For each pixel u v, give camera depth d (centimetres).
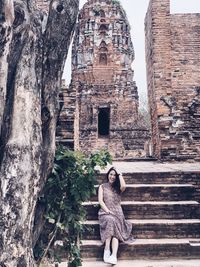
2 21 425
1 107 431
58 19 486
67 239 566
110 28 2272
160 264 599
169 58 1226
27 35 464
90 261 611
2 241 406
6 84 441
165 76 1220
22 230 415
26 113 441
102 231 619
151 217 701
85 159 567
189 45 1266
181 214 704
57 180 535
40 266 523
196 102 1228
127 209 700
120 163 1191
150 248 626
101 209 645
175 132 1190
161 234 666
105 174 761
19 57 459
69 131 834
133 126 2111
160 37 1237
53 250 560
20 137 432
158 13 1246
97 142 2108
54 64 485
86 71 2236
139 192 738
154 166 1008
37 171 441
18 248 408
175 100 1229
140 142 2095
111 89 2186
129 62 2288
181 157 1179
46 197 527
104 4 2297
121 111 2169
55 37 485
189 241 645
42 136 481
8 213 412
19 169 425
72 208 559
